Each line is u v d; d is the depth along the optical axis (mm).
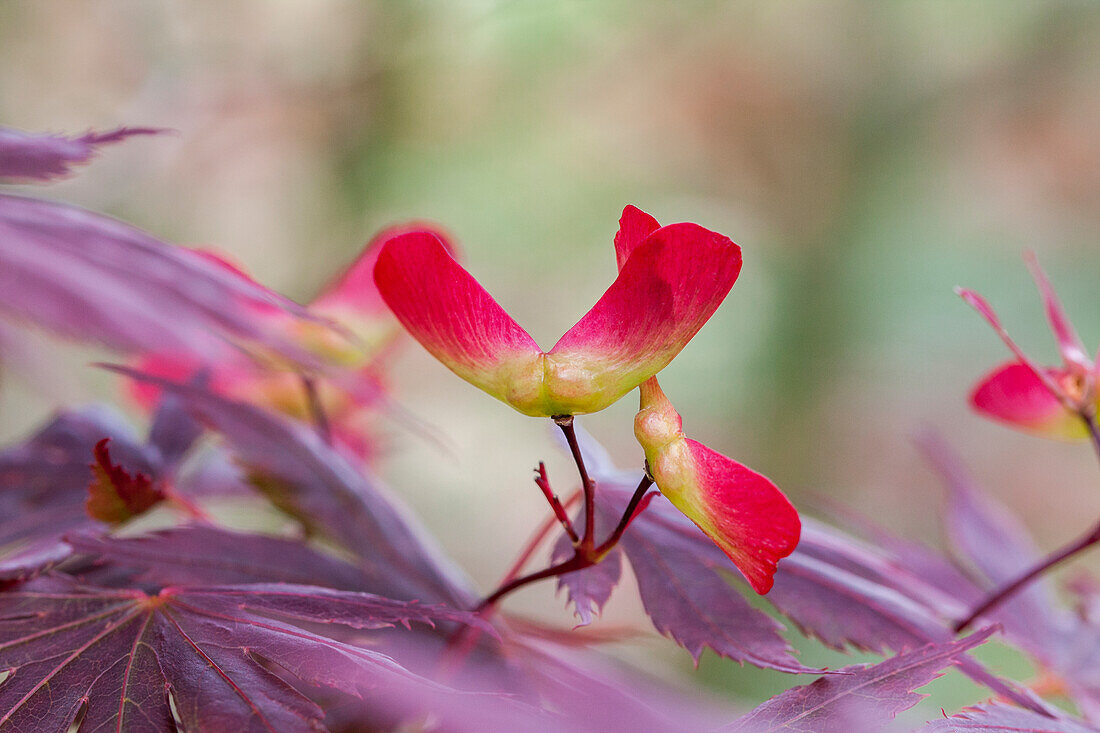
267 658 262
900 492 1448
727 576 292
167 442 323
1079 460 1528
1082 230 1527
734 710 299
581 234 1434
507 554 1209
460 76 1181
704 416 1439
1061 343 306
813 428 1447
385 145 1121
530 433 1323
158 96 904
